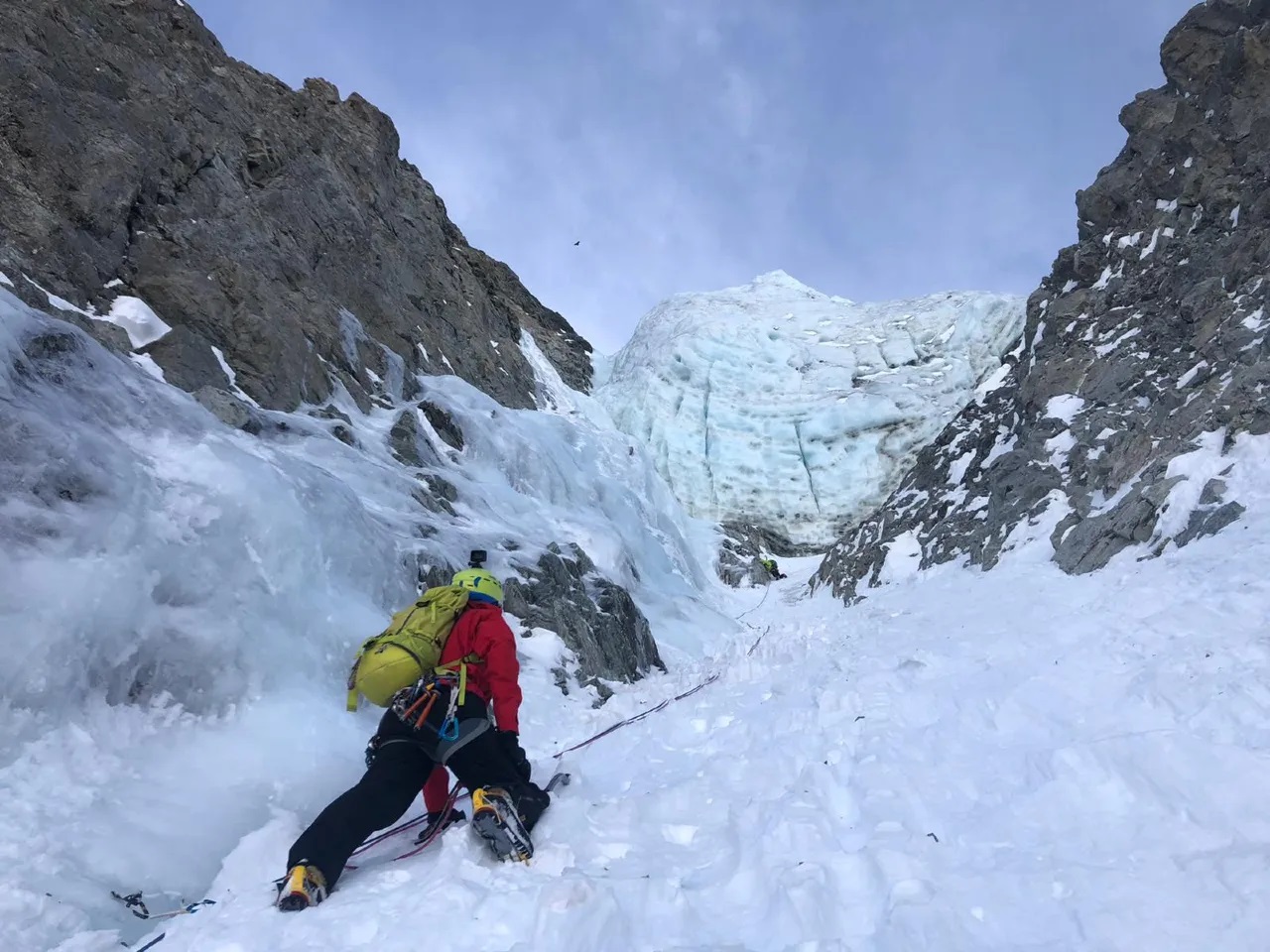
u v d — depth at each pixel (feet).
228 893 11.55
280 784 14.66
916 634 25.53
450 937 9.04
